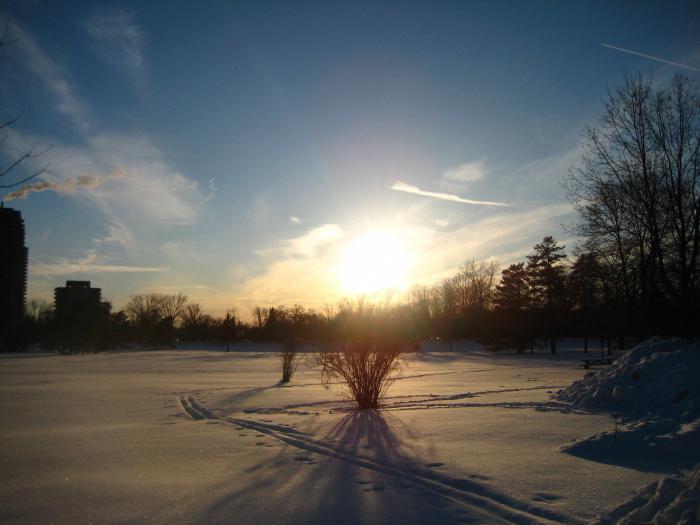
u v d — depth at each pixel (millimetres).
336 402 17281
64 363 50688
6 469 8367
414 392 19594
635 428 9297
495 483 6992
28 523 5887
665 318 20141
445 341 96375
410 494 6742
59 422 13383
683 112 19656
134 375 32844
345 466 8281
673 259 20188
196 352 82688
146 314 119375
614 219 22453
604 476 7277
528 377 27953
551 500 6289
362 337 15891
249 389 22375
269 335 107375
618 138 20656
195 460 8898
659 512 5137
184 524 5809
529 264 72875
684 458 8055
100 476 7887
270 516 6012
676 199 19234
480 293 103438
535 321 68688
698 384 11266
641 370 12734
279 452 9445
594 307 47156
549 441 9672
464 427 11234
